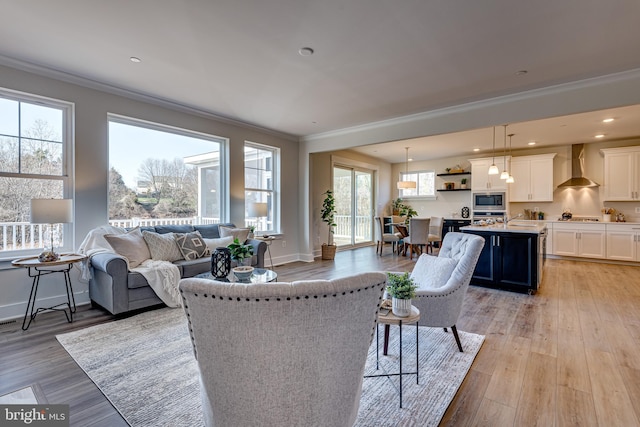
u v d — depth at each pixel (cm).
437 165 881
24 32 254
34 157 328
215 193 504
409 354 239
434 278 256
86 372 210
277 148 595
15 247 318
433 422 163
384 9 221
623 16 227
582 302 368
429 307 227
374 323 115
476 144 678
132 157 411
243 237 455
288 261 620
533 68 313
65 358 229
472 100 405
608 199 617
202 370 109
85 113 352
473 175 757
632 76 316
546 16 228
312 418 108
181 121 443
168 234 387
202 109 448
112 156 393
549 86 356
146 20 236
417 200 915
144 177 423
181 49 280
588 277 494
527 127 533
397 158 878
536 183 690
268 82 351
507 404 179
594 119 483
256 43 269
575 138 614
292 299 95
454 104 421
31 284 319
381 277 109
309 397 105
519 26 241
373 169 878
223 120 493
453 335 270
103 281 316
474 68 313
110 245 328
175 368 217
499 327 293
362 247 835
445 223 816
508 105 388
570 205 677
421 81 346
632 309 343
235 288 96
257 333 98
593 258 613
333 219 713
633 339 266
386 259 653
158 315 317
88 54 291
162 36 259
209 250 409
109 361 225
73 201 345
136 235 357
